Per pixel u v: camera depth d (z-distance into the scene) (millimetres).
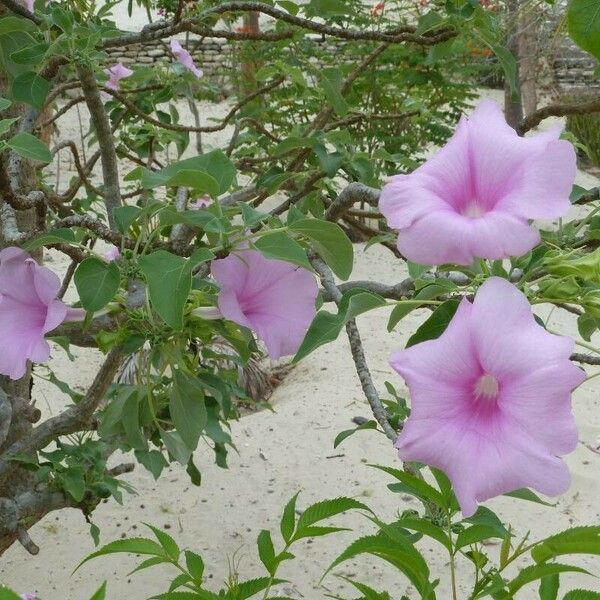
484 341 837
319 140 1513
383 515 2799
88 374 3615
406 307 979
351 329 1111
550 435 822
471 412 842
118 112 2242
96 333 1107
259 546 950
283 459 3148
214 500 2904
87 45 1192
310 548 2635
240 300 996
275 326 993
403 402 1433
